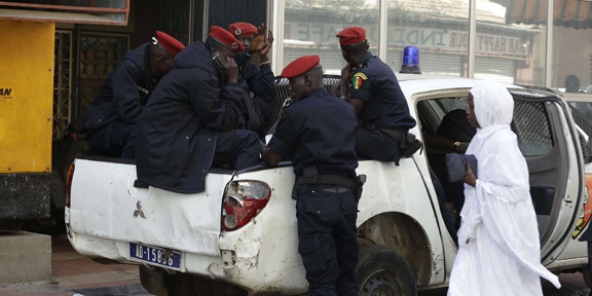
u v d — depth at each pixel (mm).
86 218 5906
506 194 4922
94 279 7617
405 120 5691
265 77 6340
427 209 5836
